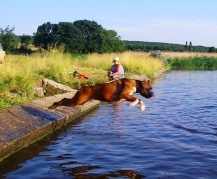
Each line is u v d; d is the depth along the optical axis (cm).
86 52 6875
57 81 1900
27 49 6019
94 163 864
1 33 5703
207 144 1035
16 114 1070
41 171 809
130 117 1422
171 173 802
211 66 5962
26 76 1509
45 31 6694
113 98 948
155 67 3959
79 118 1385
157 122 1333
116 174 795
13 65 1608
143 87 968
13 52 5491
